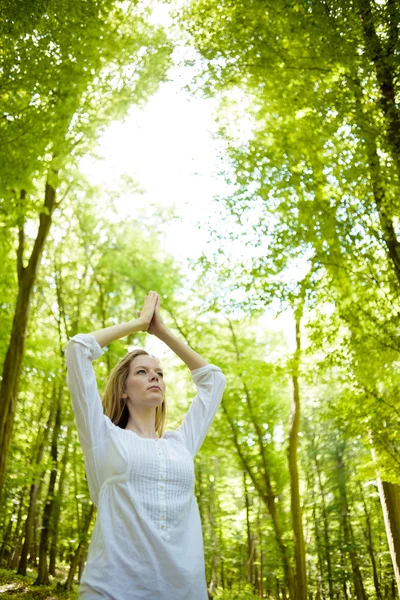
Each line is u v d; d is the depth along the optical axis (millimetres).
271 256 7305
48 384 16453
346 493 19625
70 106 6754
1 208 7668
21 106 6613
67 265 17531
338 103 5828
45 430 17109
